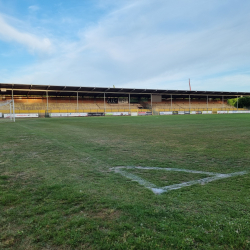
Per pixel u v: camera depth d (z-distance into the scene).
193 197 2.90
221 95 61.38
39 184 3.46
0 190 3.21
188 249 1.85
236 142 7.84
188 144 7.49
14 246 1.91
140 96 60.62
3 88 39.09
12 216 2.42
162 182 3.55
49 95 51.56
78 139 8.87
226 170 4.24
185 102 65.00
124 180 3.66
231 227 2.16
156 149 6.58
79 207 2.62
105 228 2.17
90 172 4.15
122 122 21.20
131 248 1.86
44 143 7.82
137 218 2.35
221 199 2.83
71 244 1.93
